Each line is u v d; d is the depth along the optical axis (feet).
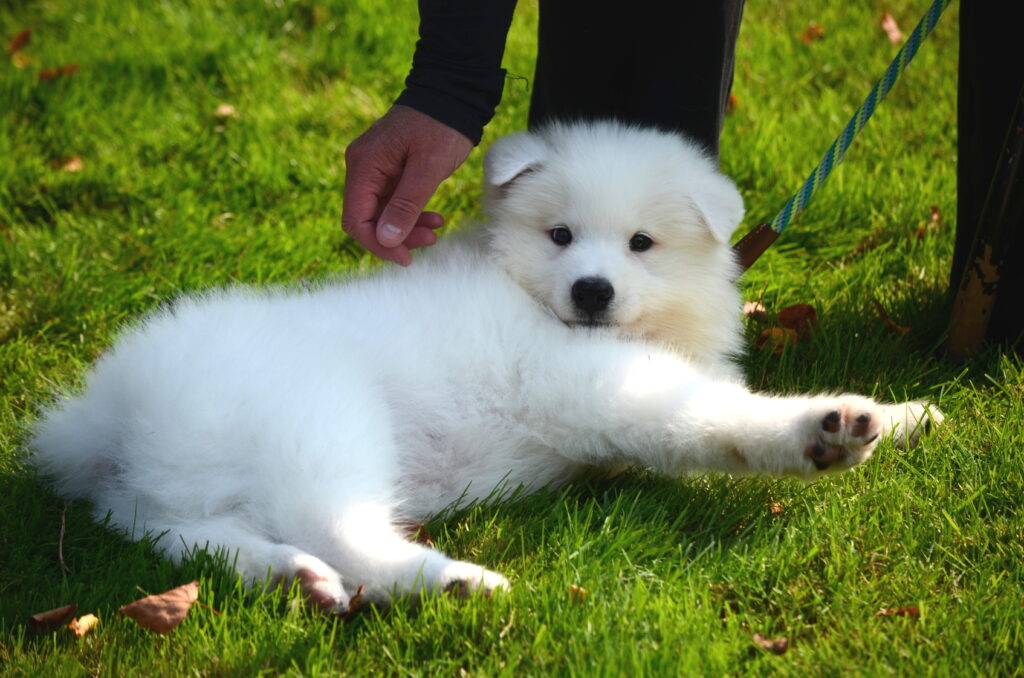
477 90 6.16
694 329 6.37
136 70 9.40
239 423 5.70
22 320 7.14
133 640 5.53
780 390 6.68
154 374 5.82
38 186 8.15
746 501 6.00
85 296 7.25
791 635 5.53
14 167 8.25
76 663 5.45
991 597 5.62
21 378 6.79
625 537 5.80
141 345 5.97
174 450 5.71
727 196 6.27
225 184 8.26
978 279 6.64
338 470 5.67
